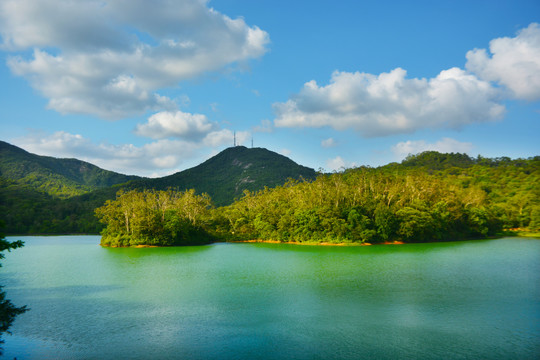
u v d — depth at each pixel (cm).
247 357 2828
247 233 13950
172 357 2852
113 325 3616
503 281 5447
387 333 3316
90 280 5912
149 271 6750
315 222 11538
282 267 7000
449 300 4375
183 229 12212
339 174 13575
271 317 3806
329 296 4619
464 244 11112
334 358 2794
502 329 3394
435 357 2792
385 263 7331
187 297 4675
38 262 8156
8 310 2388
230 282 5584
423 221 11125
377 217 11031
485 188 19425
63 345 3120
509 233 14500
